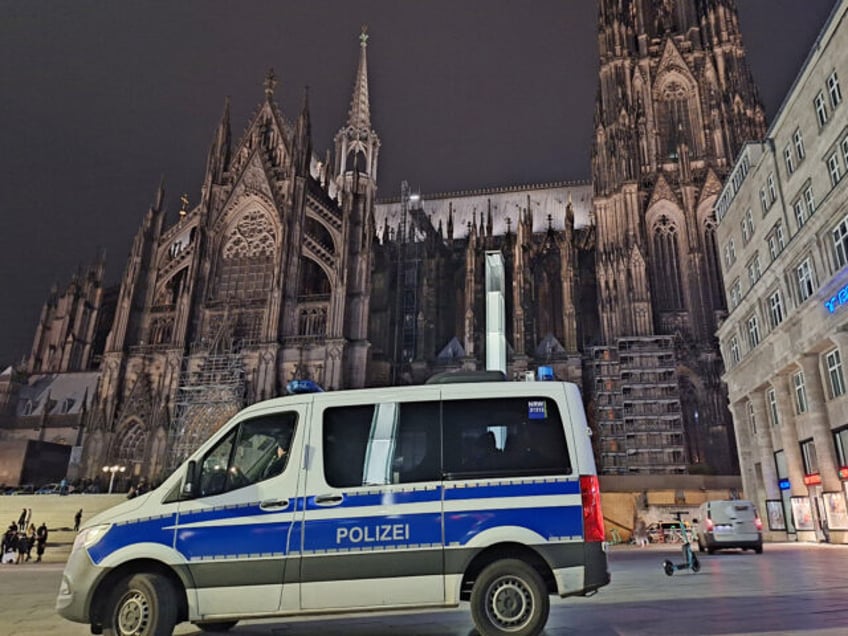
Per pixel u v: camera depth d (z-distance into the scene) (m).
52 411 84.12
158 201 86.44
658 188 76.00
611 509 53.72
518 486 9.34
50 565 32.53
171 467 69.06
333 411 9.94
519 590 8.88
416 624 10.88
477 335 81.56
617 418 67.62
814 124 34.66
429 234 88.06
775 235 40.53
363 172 112.69
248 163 84.56
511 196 104.19
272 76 90.44
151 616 8.77
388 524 9.18
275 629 10.55
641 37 84.62
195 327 78.38
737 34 81.12
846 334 30.70
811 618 9.51
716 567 20.50
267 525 9.23
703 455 64.81
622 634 8.84
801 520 36.41
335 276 75.56
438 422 9.79
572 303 76.44
